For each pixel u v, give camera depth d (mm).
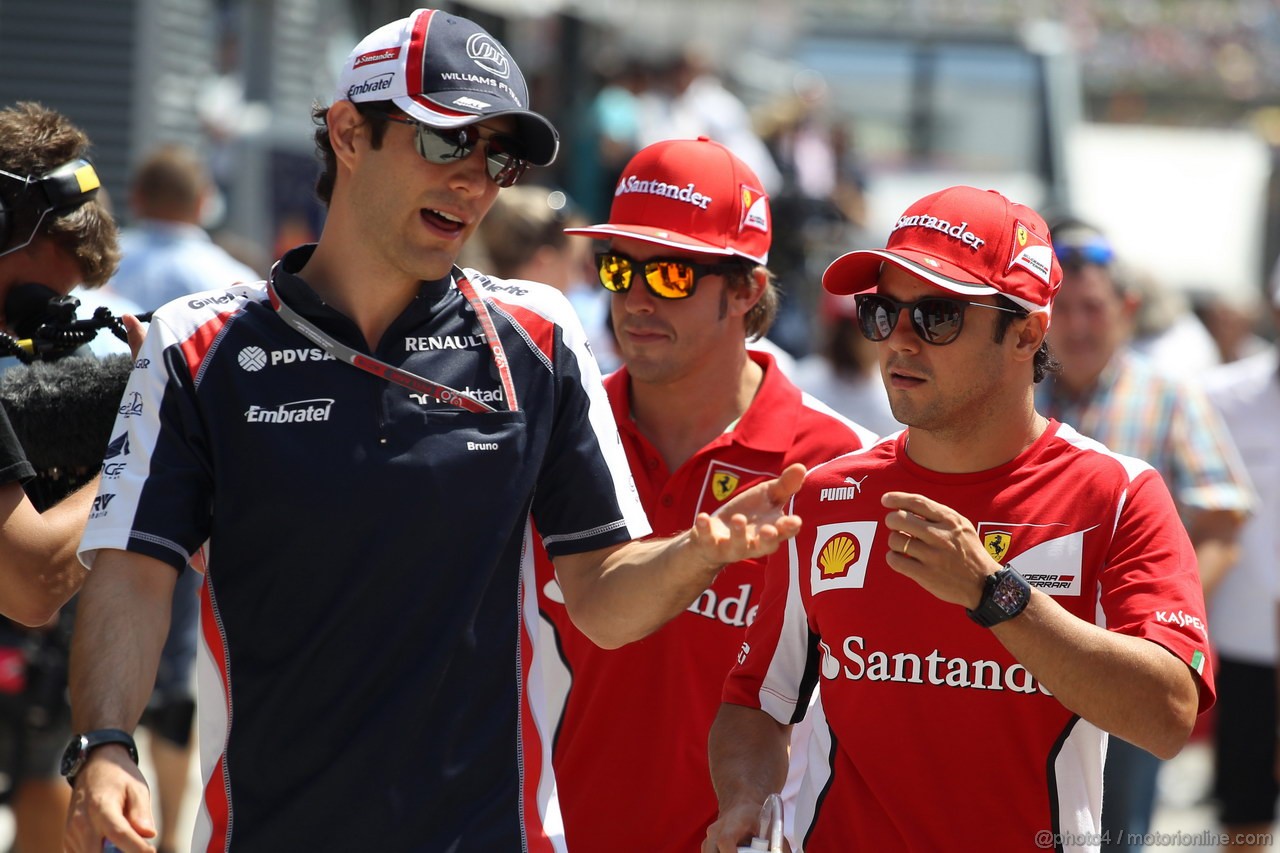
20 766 16750
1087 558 10359
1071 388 19234
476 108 9562
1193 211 73938
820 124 49438
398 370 9805
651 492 13758
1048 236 10883
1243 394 22438
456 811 9656
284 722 9594
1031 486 10555
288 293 9859
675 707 12844
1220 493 18859
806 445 13680
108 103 35062
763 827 10312
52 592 10680
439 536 9664
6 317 12047
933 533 9523
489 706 9844
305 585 9539
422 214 9758
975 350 10453
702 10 64750
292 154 37625
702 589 9766
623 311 13766
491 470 9852
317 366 9734
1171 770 30047
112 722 9000
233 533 9633
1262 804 22109
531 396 10211
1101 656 9578
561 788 13164
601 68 51219
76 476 11344
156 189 24891
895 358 10633
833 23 56656
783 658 11250
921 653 10406
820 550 10922
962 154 55125
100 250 12469
